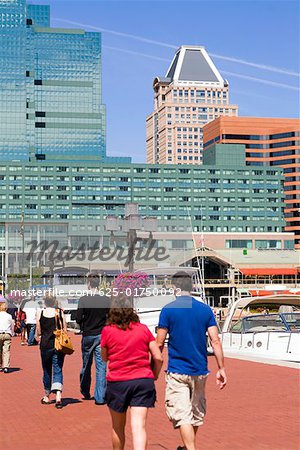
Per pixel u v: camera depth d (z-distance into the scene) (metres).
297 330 22.34
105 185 179.25
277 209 187.75
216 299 111.50
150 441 8.95
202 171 184.50
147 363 7.09
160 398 12.84
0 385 15.56
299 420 10.24
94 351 12.20
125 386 6.93
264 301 25.75
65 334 12.06
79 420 10.58
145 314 23.34
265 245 152.50
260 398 12.45
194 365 7.56
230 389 13.73
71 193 177.75
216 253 109.19
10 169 176.75
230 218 184.38
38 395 13.74
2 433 9.70
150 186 181.12
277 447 8.45
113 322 7.13
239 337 23.02
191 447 7.36
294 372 16.39
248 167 187.12
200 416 7.65
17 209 175.75
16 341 31.64
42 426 10.18
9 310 28.09
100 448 8.55
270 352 21.58
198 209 182.88
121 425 7.07
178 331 7.60
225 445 8.62
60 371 12.10
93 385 15.22
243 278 112.81
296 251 114.00
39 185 176.88
